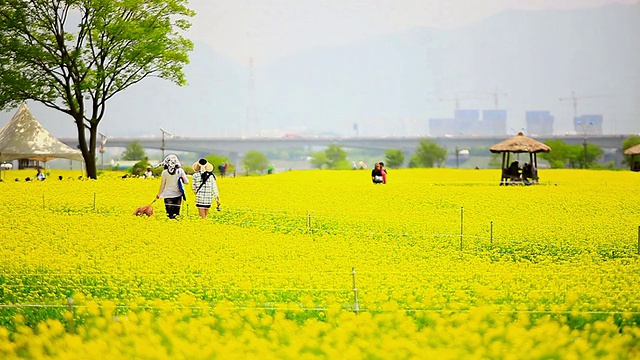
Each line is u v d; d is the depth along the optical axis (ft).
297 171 488.44
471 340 84.48
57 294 116.67
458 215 220.23
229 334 88.28
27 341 90.02
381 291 114.62
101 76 365.61
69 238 163.32
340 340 84.33
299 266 136.87
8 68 360.89
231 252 150.71
